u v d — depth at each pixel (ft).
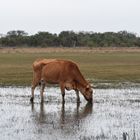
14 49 444.55
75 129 65.82
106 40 539.70
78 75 92.63
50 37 543.39
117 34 557.74
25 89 116.67
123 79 145.69
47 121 72.43
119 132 63.57
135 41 542.57
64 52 385.09
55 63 93.56
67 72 92.58
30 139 58.85
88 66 205.57
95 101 95.30
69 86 92.99
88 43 529.45
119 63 233.35
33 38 542.98
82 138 59.47
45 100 96.53
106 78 147.95
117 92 111.24
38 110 83.46
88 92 91.97
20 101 94.79
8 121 71.77
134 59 275.80
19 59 265.54
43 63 94.73
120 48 479.82
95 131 64.44
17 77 148.46
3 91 112.16
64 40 536.42
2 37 549.54
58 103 92.53
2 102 92.99
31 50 424.46
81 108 86.17
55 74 93.09
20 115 77.82
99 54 351.67
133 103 92.48
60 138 59.62
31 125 68.64
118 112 81.25
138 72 171.53
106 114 79.25
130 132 63.36
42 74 94.58
